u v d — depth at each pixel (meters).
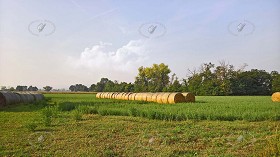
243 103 29.34
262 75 76.75
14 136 11.96
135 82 98.44
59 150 9.84
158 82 96.31
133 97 42.28
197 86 77.38
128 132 12.73
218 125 14.29
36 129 13.56
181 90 79.06
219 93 74.50
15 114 20.16
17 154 9.31
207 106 24.06
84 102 33.50
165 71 96.00
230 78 77.94
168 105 26.56
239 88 75.44
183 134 12.09
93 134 12.38
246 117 16.25
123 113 19.55
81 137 11.88
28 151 9.72
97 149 9.90
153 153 9.46
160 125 14.45
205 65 83.00
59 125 14.75
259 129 13.15
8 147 10.19
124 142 10.99
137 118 17.38
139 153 9.49
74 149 9.99
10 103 30.52
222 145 10.45
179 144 10.59
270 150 8.84
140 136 11.91
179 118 16.66
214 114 16.80
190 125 14.31
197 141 11.09
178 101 32.06
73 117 17.84
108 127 14.02
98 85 131.25
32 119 17.17
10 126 14.42
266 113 17.00
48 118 14.72
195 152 9.58
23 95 36.69
